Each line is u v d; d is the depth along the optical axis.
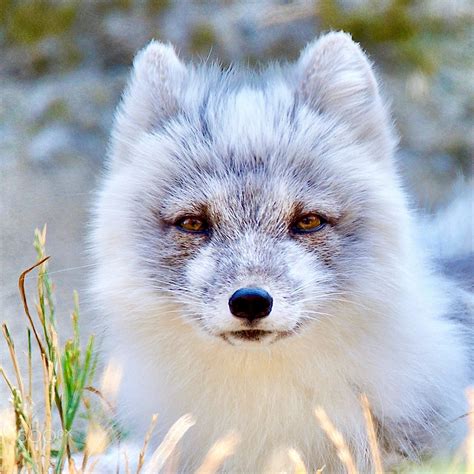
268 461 7.07
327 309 6.69
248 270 6.42
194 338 6.85
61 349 9.05
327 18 15.34
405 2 15.80
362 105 7.27
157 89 7.45
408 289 6.97
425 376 7.15
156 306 6.89
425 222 10.12
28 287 11.02
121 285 7.01
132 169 7.22
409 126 14.68
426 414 7.21
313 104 7.28
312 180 6.82
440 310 7.55
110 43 15.20
